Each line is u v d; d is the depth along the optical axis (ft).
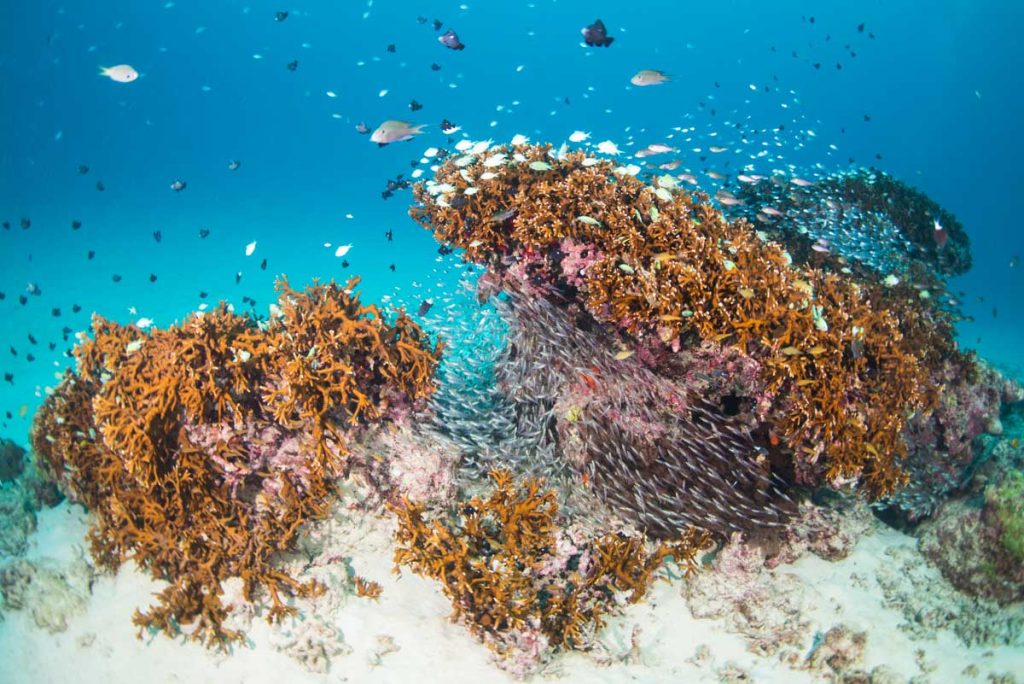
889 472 3.67
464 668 3.52
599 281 3.69
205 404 3.56
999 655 3.86
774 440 3.67
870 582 4.04
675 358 3.72
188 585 3.62
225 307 4.00
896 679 3.69
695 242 3.70
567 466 3.98
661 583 3.89
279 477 3.67
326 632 3.58
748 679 3.64
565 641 3.52
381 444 3.88
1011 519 3.93
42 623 3.77
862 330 3.60
